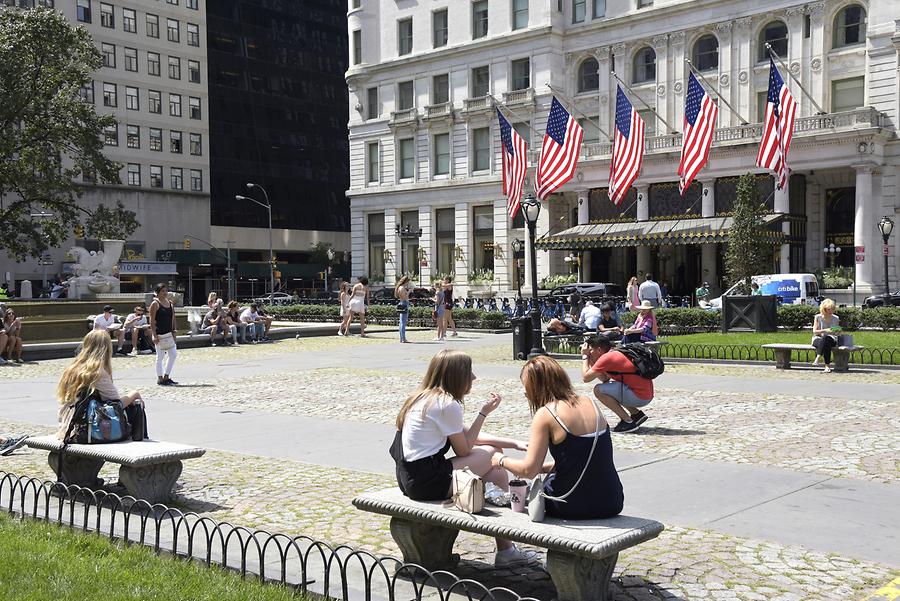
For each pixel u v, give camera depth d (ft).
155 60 251.19
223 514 25.46
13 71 140.05
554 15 182.19
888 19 143.95
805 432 37.60
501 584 19.17
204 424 42.47
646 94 173.06
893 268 144.77
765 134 116.98
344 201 316.40
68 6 229.66
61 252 230.27
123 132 243.40
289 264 287.28
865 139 139.95
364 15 218.59
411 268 214.07
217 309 100.07
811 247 158.30
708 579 19.19
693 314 98.68
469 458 20.12
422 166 208.33
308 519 24.86
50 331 98.02
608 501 17.89
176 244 256.73
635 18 172.14
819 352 62.85
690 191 162.40
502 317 120.37
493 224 196.24
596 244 161.38
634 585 18.84
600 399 38.68
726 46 161.68
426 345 96.02
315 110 305.12
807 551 21.17
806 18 153.58
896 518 24.04
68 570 19.53
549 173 127.03
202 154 263.90
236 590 18.13
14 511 25.53
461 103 199.41
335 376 64.69
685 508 25.36
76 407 27.32
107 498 26.94
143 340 89.81
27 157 147.84
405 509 18.99
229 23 276.21
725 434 37.60
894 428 38.09
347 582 19.12
